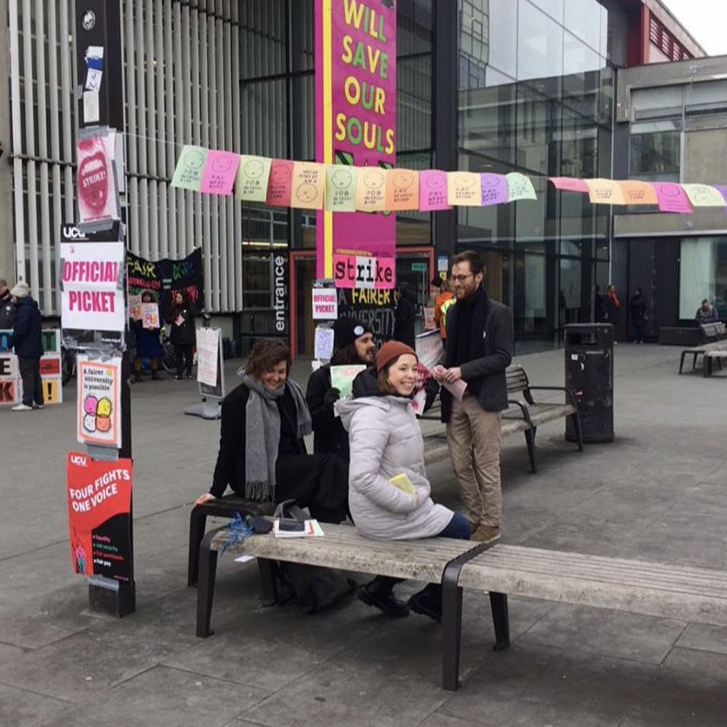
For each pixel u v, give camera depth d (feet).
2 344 40.32
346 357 17.29
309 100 61.87
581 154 76.07
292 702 11.28
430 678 11.94
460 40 57.21
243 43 63.72
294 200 17.51
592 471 24.81
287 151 62.75
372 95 31.22
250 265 64.80
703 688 11.51
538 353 67.72
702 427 32.17
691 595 10.37
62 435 31.94
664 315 82.69
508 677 11.94
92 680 12.01
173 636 13.52
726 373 52.21
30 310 38.27
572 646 12.94
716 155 79.00
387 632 13.62
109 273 13.80
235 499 15.61
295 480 15.40
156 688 11.75
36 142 49.24
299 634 13.55
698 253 80.94
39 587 15.84
